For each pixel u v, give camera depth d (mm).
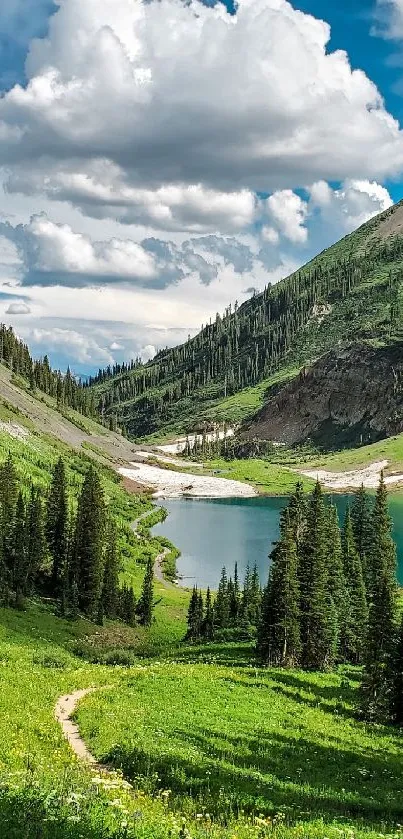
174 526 198375
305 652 68312
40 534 100438
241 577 141000
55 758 23781
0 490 104250
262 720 41406
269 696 49969
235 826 17625
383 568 56344
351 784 30469
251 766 29328
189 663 66188
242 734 36094
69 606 96938
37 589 102688
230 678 54406
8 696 35125
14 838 12781
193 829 16141
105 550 127125
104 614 102625
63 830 13492
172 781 23828
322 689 57031
